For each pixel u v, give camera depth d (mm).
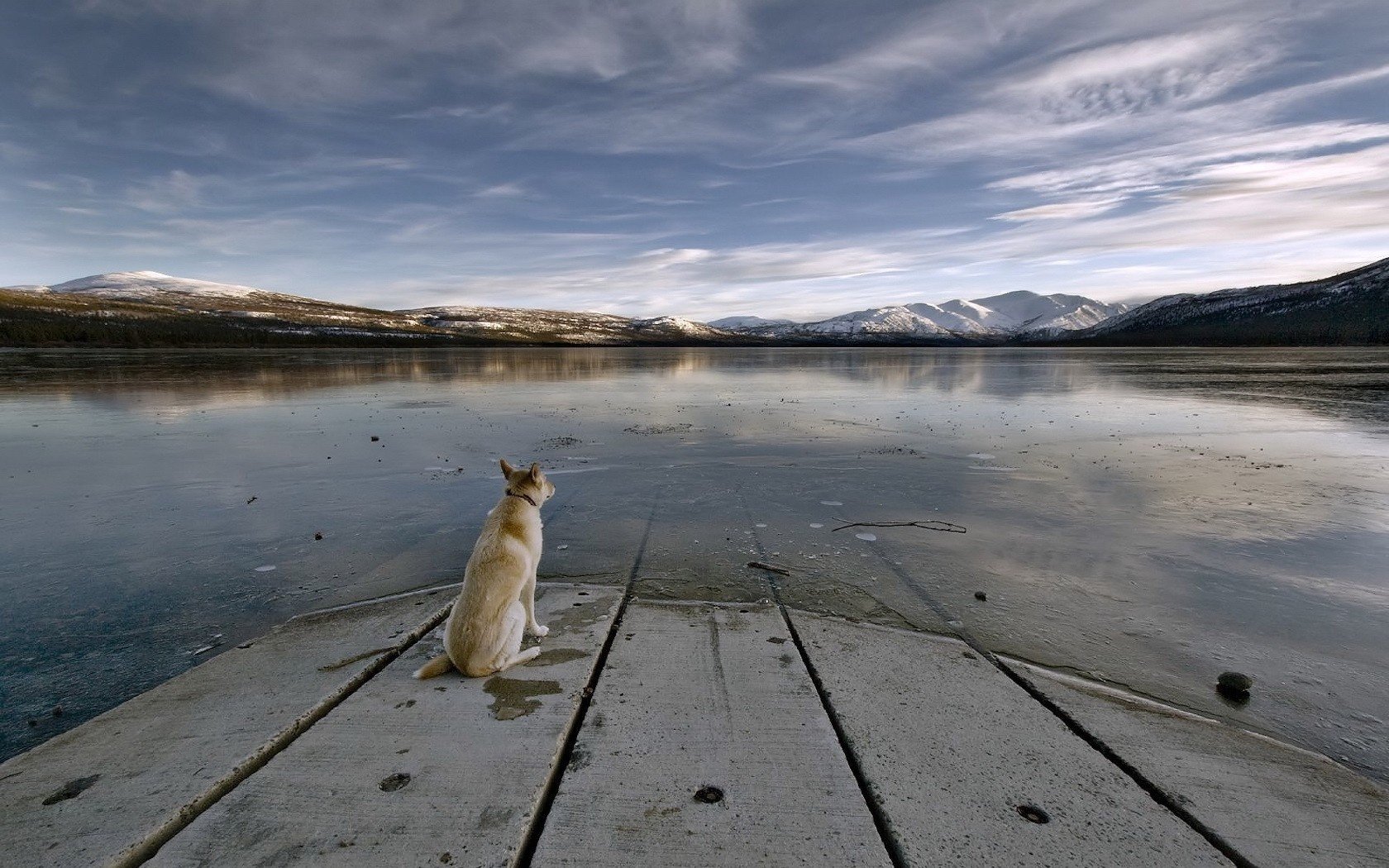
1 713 3330
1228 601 4770
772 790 2510
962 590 4984
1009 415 16016
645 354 75375
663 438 12484
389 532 6527
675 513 7254
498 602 3463
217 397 20188
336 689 3277
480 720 2973
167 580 5223
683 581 5172
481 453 10891
